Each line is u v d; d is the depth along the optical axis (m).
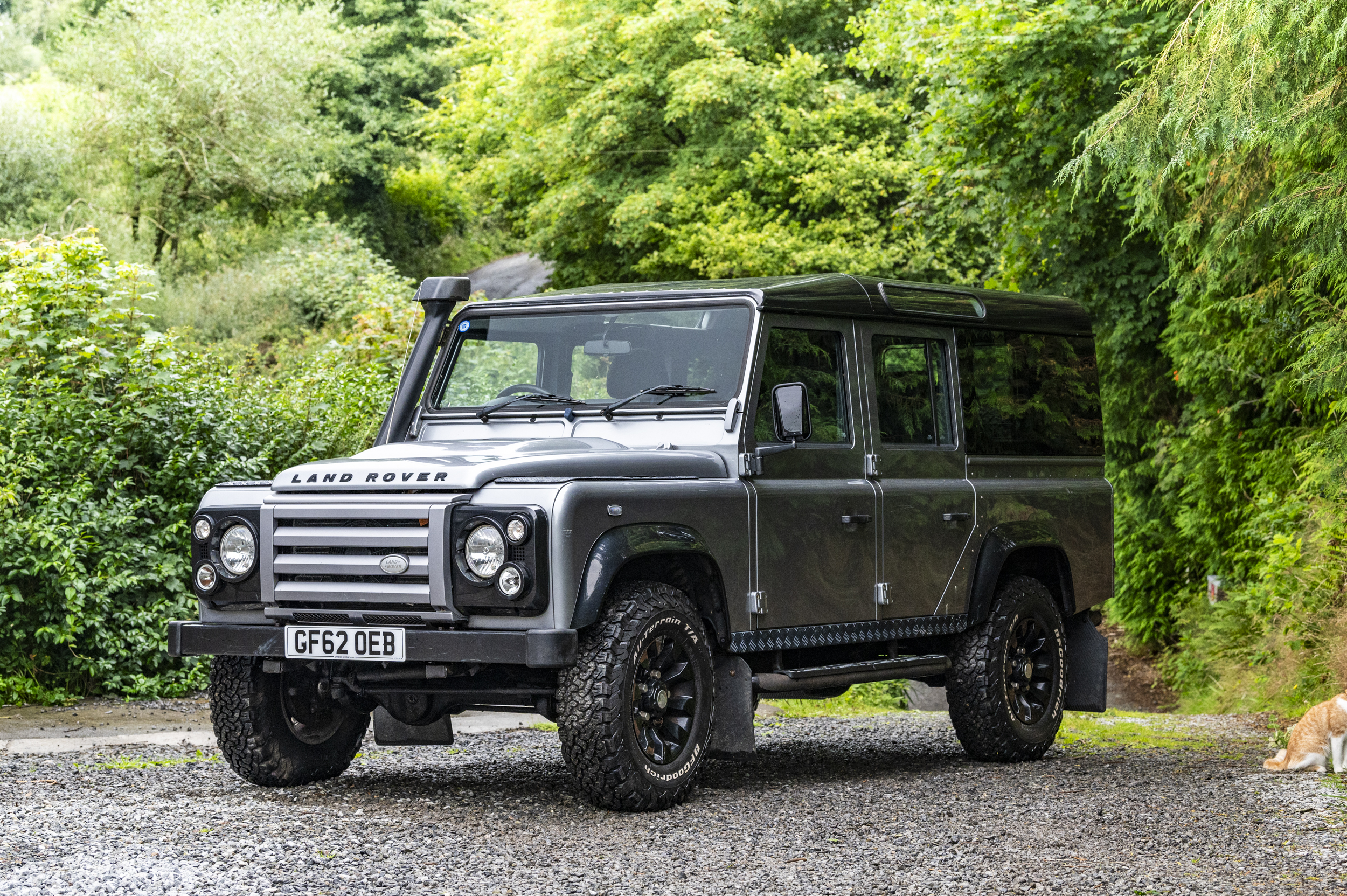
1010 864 4.71
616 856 4.76
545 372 6.57
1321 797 5.98
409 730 6.20
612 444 6.09
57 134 27.72
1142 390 15.53
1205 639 13.09
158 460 10.29
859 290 6.73
